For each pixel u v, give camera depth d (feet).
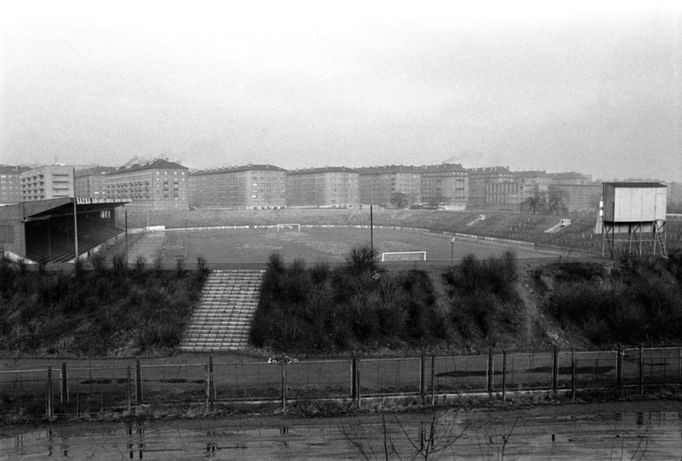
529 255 204.44
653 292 127.54
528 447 70.74
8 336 111.24
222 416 80.33
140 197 617.21
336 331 111.86
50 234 207.62
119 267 130.52
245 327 116.57
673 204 424.87
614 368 99.40
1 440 72.95
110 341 109.70
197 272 134.82
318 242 298.76
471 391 87.56
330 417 80.33
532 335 118.32
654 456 68.33
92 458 68.08
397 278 130.41
